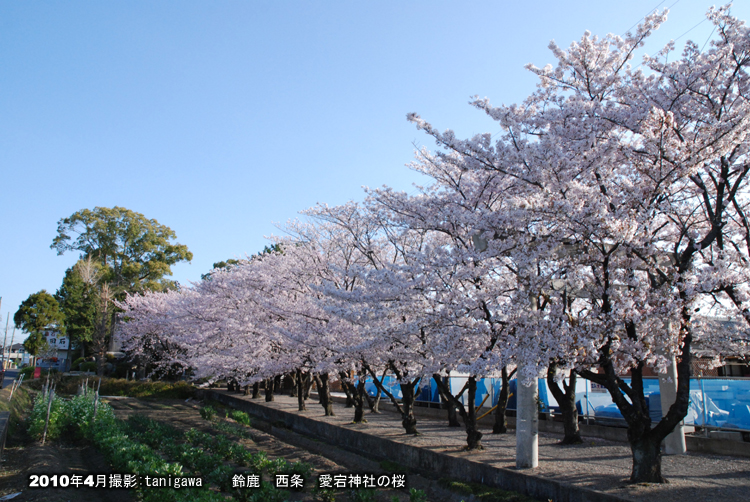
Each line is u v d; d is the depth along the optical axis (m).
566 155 8.00
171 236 46.62
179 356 30.50
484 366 8.26
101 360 34.75
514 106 9.25
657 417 12.45
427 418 18.84
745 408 10.27
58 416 16.27
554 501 7.91
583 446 11.58
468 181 9.98
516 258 8.02
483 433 14.07
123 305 31.39
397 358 12.00
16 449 13.96
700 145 7.73
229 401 28.45
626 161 8.90
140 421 18.73
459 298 8.93
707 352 9.49
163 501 7.84
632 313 7.34
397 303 9.23
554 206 7.58
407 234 12.98
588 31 8.99
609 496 7.10
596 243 7.80
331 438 15.95
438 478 10.54
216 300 18.23
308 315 13.84
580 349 7.52
